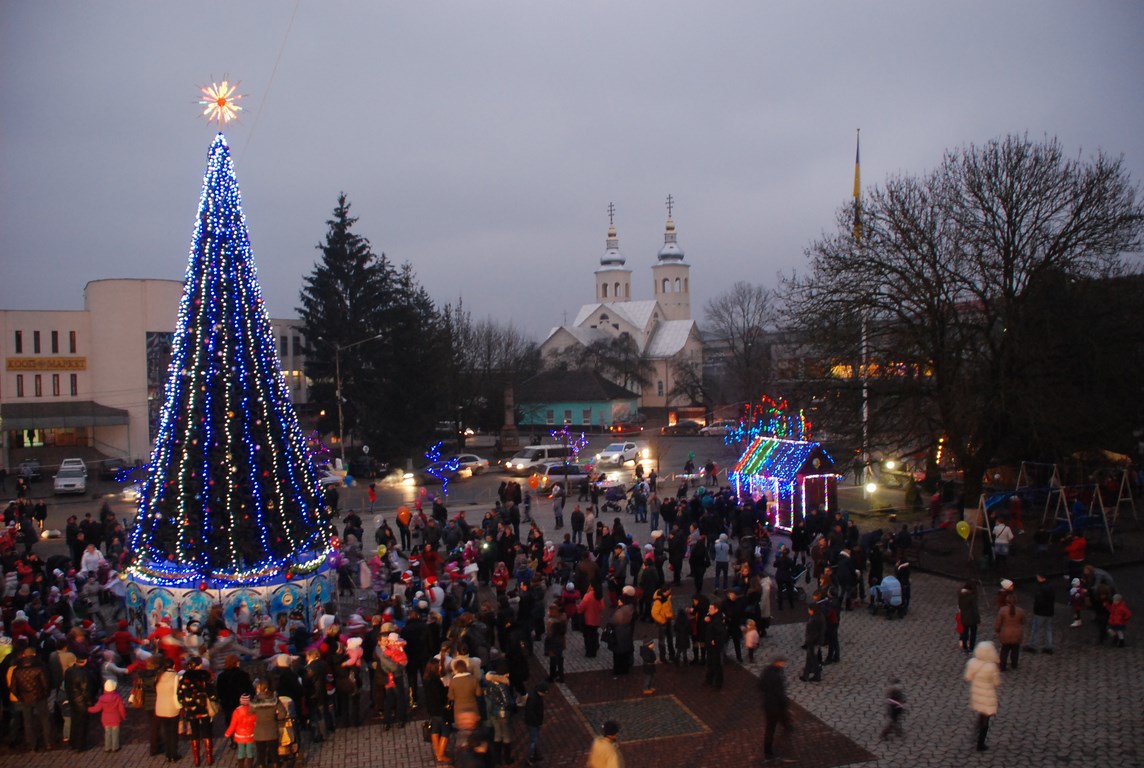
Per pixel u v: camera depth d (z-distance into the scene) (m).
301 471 21.34
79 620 21.31
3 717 16.12
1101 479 34.06
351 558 26.47
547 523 38.97
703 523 29.39
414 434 61.28
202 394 19.75
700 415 100.50
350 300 63.41
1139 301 31.03
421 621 17.56
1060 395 30.14
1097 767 13.88
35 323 64.19
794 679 18.28
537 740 15.01
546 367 110.56
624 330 118.44
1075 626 21.38
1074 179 31.58
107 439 66.06
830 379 34.62
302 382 85.25
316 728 15.72
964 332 31.89
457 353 73.38
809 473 34.16
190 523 19.81
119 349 65.69
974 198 32.41
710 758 14.70
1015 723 15.66
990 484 39.53
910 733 15.40
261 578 19.95
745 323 93.81
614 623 18.67
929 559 28.70
